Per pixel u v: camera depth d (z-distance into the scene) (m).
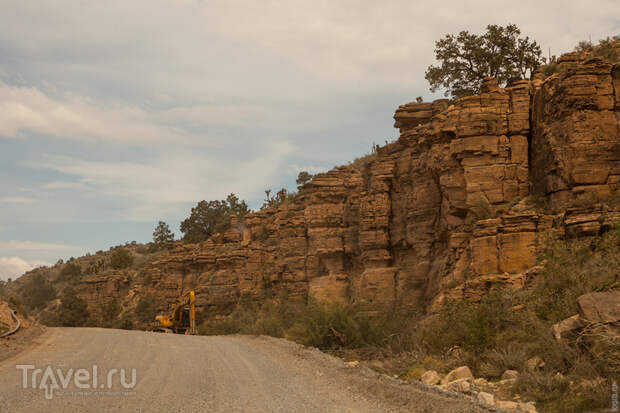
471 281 24.12
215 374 14.46
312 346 22.27
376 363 17.73
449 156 29.83
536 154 27.30
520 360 12.77
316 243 51.19
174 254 82.50
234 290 64.69
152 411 9.27
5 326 24.36
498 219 24.84
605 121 24.45
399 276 40.59
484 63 44.28
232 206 115.00
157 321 48.38
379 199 42.97
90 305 93.12
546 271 17.27
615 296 11.68
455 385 11.26
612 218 20.59
